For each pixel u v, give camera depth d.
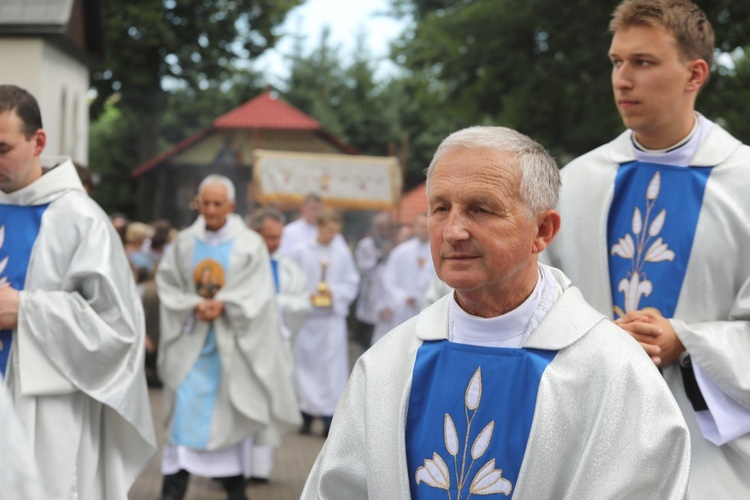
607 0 16.44
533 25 17.28
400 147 44.72
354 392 2.73
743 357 3.60
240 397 7.69
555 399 2.48
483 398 2.56
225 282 7.81
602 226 3.95
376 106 44.69
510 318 2.58
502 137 2.50
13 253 4.52
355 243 30.88
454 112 20.72
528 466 2.46
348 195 18.83
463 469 2.56
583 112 17.62
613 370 2.46
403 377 2.67
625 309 3.89
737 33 14.66
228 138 36.34
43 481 4.41
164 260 7.96
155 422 11.68
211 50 32.19
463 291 2.55
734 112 15.66
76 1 19.08
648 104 3.78
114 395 4.49
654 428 2.41
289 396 7.91
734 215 3.77
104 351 4.45
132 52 30.92
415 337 2.71
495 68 18.73
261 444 7.90
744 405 3.61
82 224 4.56
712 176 3.83
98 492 4.70
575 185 4.04
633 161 3.96
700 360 3.60
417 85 20.73
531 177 2.49
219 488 8.75
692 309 3.79
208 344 7.73
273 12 32.53
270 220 9.61
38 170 4.64
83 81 19.88
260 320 7.79
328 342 11.76
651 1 3.75
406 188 45.06
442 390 2.61
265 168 18.69
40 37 16.33
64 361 4.41
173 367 7.71
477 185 2.46
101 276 4.47
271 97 37.78
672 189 3.86
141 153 33.62
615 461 2.40
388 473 2.60
